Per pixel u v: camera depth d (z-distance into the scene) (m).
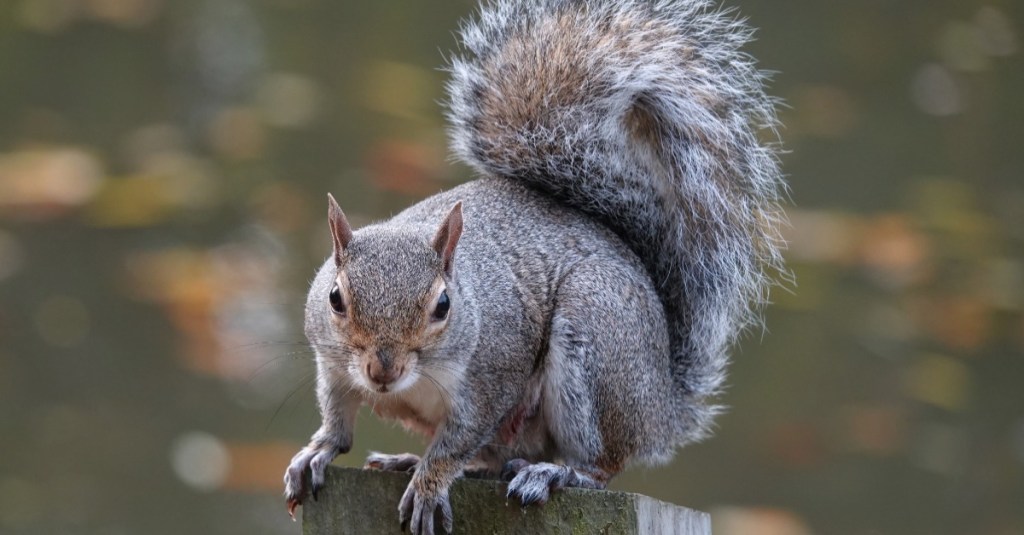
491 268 7.32
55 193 14.95
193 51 17.36
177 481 12.11
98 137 15.97
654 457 7.88
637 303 7.65
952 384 14.16
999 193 16.45
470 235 7.49
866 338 14.59
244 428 12.64
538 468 6.66
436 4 18.48
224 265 14.04
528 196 8.03
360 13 18.20
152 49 17.39
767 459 13.30
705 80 8.59
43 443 12.36
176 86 16.84
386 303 6.62
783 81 17.91
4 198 14.81
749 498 12.88
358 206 14.77
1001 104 17.61
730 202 8.59
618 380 7.46
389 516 6.53
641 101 8.52
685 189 8.48
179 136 16.05
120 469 12.23
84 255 14.27
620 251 7.92
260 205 14.80
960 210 16.19
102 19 17.70
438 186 15.13
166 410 12.79
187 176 15.22
